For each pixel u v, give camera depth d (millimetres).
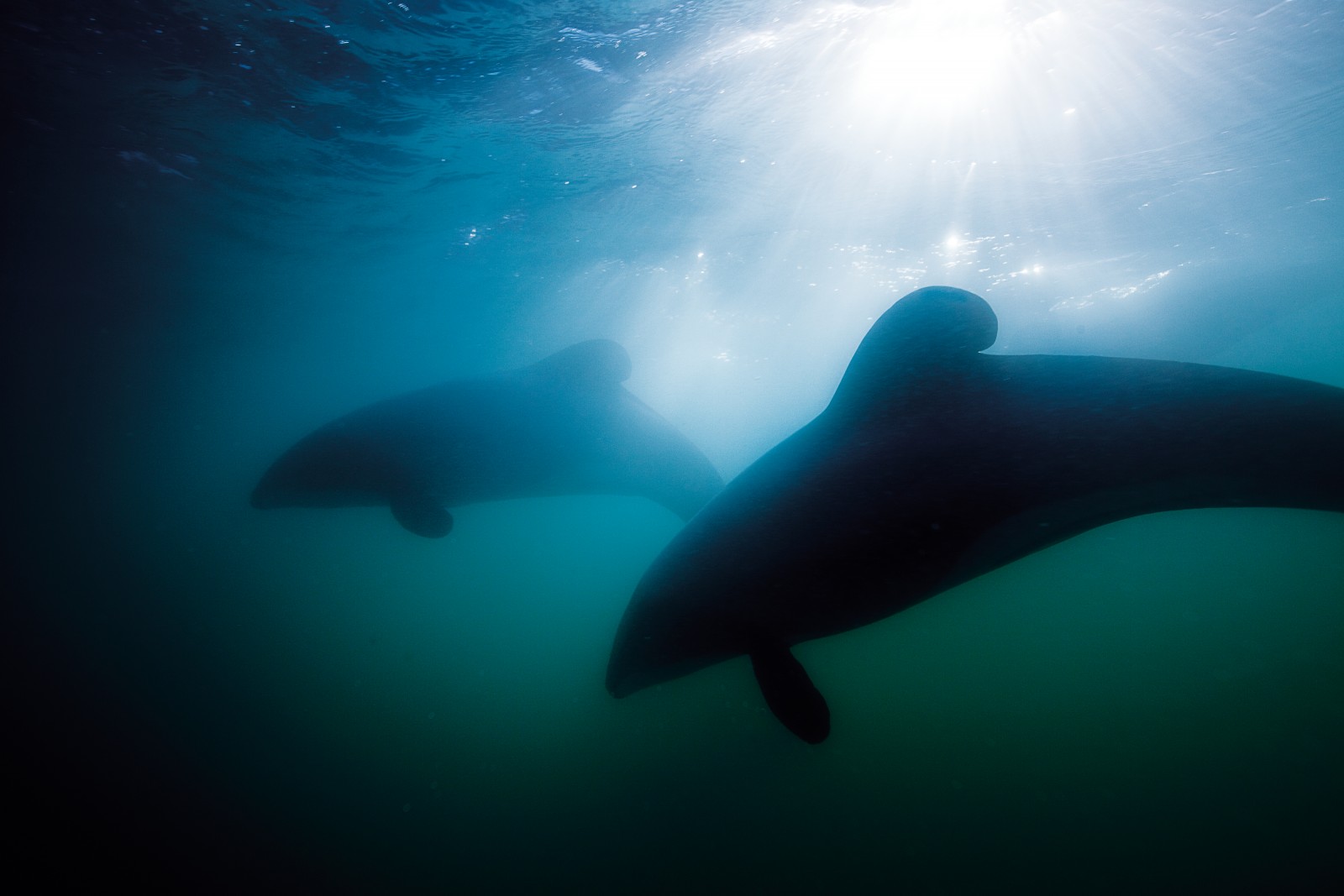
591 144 8922
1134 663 8617
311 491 4203
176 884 6922
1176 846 4715
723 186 10227
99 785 9305
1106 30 6711
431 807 8008
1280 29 6723
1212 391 1758
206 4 6254
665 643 2363
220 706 12672
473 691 13062
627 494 4512
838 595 2055
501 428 4027
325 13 6414
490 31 6684
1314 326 21953
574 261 13969
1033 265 11656
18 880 7133
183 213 10750
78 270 12852
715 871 5656
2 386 20250
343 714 12008
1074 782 5840
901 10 6469
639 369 23703
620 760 8469
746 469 2350
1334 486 1605
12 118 7914
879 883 5094
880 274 13094
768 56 7137
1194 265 10820
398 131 8578
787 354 20312
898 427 2014
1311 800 4824
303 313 17109
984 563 1949
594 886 5824
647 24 6637
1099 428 1812
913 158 9031
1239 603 10852
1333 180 10062
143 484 48469
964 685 9422
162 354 19656
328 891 6602
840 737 8078
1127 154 8891
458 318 18844
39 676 15188
